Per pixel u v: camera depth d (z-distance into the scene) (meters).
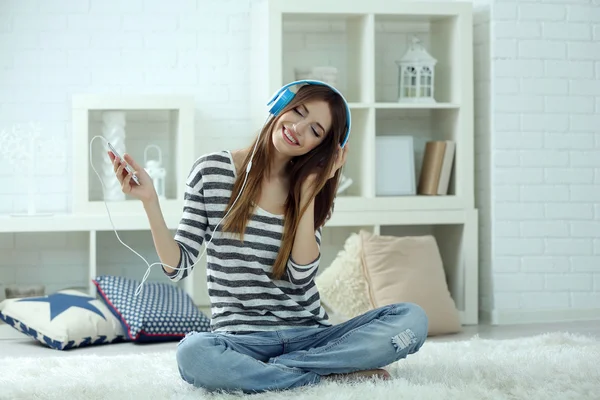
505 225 4.91
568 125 4.97
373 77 4.86
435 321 4.48
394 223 4.85
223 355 2.77
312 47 5.21
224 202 2.91
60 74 5.05
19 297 4.68
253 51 5.16
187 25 5.19
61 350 4.11
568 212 4.98
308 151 2.85
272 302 2.91
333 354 2.87
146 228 4.70
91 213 4.68
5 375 3.17
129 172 2.71
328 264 5.31
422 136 5.33
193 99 4.79
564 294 4.98
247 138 5.25
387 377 2.92
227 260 2.87
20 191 4.99
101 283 4.48
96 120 4.75
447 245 5.13
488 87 4.95
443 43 5.14
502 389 2.85
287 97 2.87
